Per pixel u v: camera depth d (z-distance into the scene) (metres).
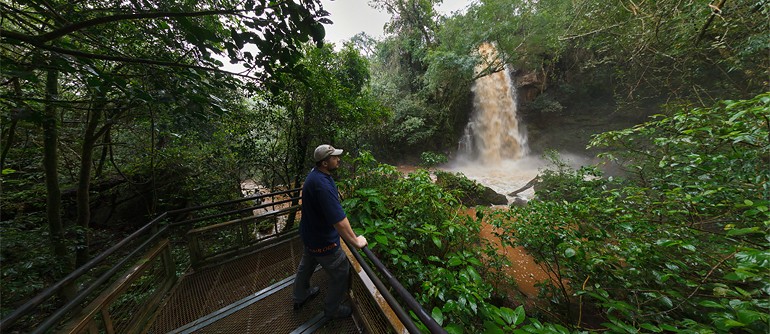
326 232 1.74
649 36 4.04
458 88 14.33
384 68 17.67
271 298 2.36
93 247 4.89
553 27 8.41
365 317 1.81
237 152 5.50
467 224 2.80
